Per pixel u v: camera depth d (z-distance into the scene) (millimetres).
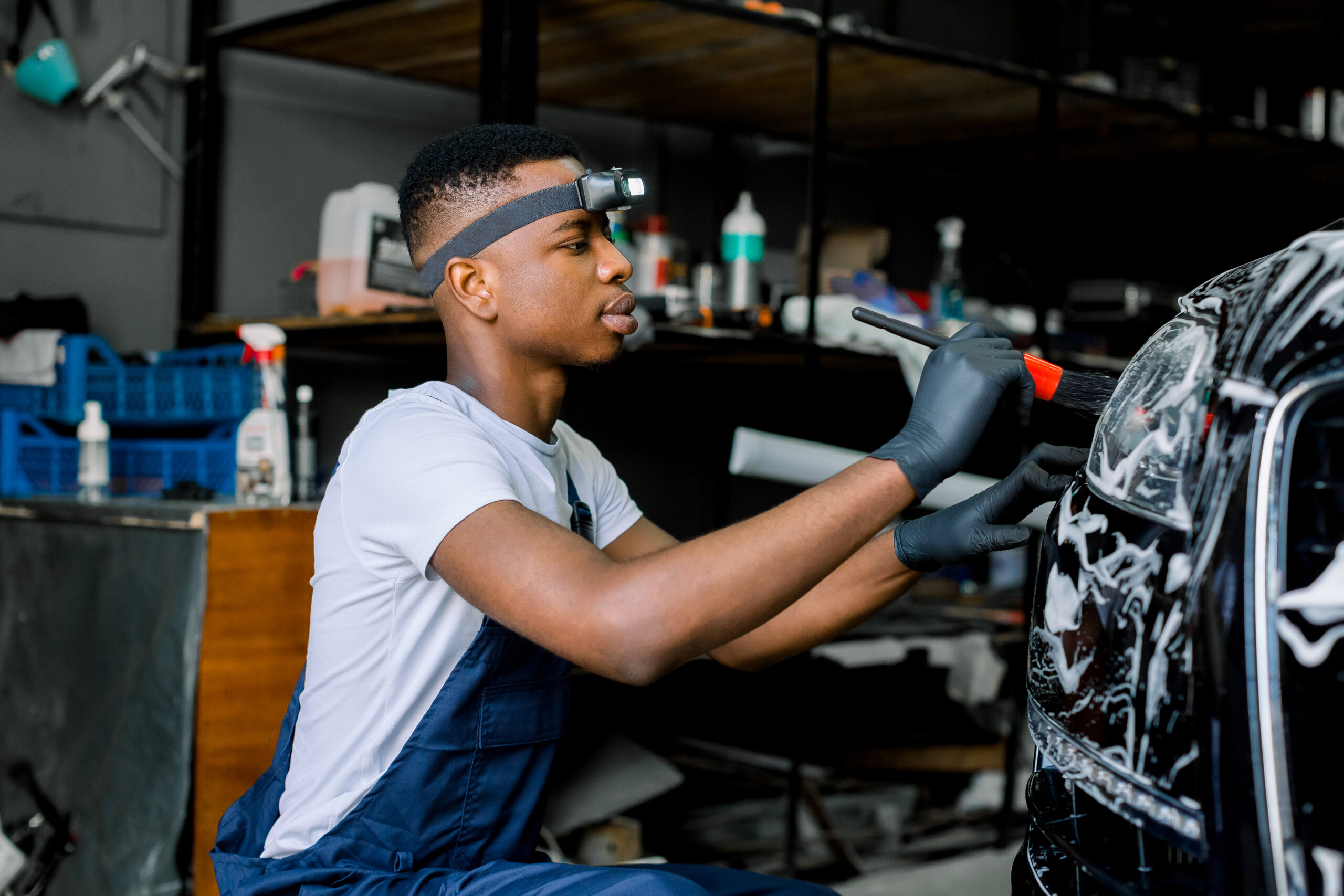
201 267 2715
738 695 2768
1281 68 4469
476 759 1011
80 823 1906
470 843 1017
